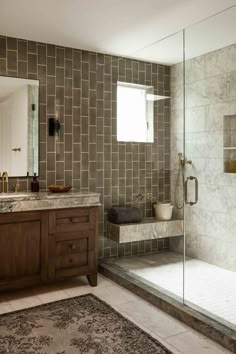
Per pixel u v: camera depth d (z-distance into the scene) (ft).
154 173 12.62
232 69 10.70
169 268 11.87
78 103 12.35
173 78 12.44
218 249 11.11
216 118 11.25
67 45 11.87
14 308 9.30
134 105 12.94
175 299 9.25
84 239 10.85
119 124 13.03
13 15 9.31
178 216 12.21
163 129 12.62
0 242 9.52
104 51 12.47
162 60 12.59
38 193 10.72
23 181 11.43
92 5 8.69
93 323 8.43
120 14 9.26
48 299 9.95
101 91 12.76
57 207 10.29
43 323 8.41
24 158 11.41
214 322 7.93
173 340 7.68
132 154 13.05
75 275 10.73
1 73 10.96
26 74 11.36
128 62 12.91
